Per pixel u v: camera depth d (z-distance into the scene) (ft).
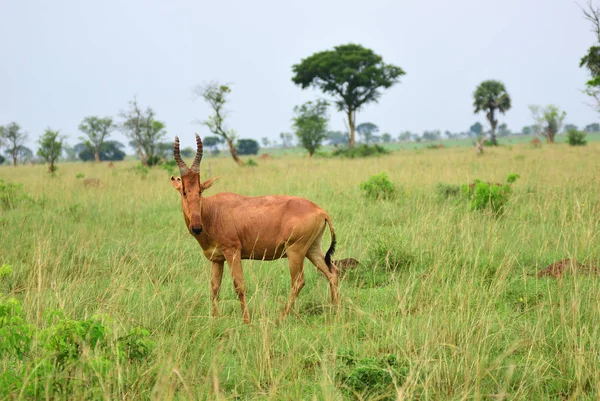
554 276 83.71
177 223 141.79
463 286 77.15
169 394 49.62
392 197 165.58
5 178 338.54
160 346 61.41
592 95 214.28
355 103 630.33
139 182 242.58
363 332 68.69
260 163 498.69
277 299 80.02
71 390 48.78
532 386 53.62
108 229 134.62
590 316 66.39
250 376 56.54
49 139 393.91
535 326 65.10
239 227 76.02
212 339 66.59
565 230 104.63
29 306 69.67
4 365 57.31
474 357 56.54
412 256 96.43
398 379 53.67
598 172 186.39
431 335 61.46
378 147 606.14
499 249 98.63
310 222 76.48
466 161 331.36
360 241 108.68
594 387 52.26
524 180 193.98
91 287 83.71
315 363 59.62
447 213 118.21
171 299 81.35
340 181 216.13
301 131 575.38
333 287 78.38
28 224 138.72
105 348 54.29
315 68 618.85
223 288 86.94
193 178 73.92
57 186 224.53
